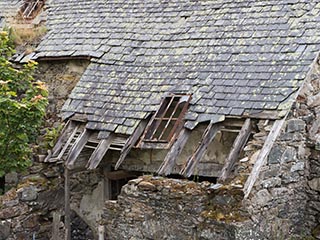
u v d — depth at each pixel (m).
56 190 13.58
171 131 11.44
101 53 13.89
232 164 10.62
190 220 10.05
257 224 10.02
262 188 10.30
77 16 15.52
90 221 13.88
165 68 12.74
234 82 11.55
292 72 11.11
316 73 11.41
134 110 12.26
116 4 15.28
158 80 12.56
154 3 14.69
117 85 13.02
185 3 14.18
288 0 12.73
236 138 10.81
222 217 9.73
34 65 13.57
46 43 15.02
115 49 13.89
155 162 12.55
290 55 11.46
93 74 13.59
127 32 14.20
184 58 12.70
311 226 11.29
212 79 11.86
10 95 12.39
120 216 11.01
